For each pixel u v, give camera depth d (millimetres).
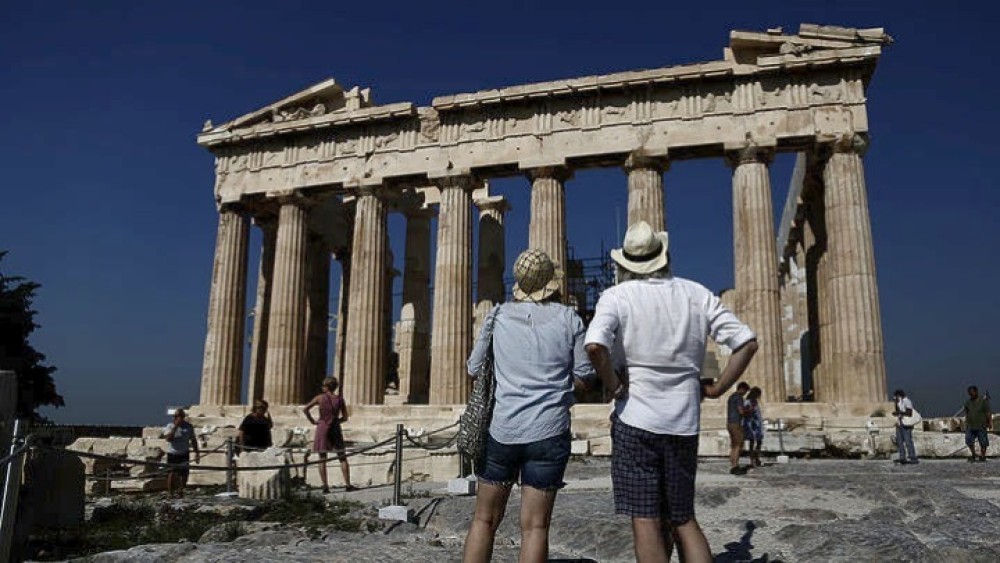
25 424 8844
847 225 31141
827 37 32375
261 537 10227
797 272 49938
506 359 6000
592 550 9156
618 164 35125
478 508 5957
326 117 38312
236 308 39562
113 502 16938
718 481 15805
